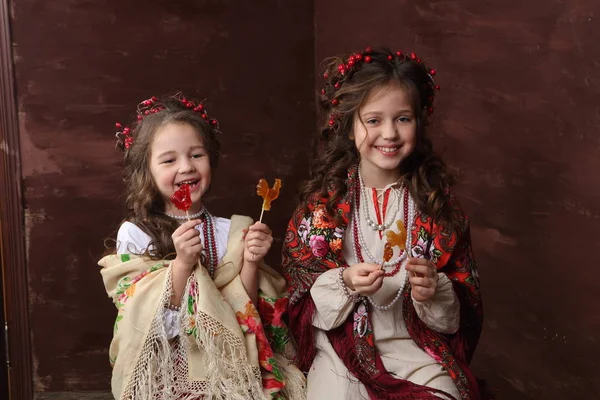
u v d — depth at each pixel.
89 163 4.17
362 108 2.61
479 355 3.73
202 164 2.69
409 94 2.61
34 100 4.07
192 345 2.55
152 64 4.27
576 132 3.05
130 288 2.57
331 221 2.71
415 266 2.47
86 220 4.18
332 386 2.60
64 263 4.18
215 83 4.43
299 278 2.73
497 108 3.46
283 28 4.55
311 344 2.73
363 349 2.63
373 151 2.63
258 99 4.54
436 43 3.82
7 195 4.07
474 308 2.76
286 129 4.62
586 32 2.97
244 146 4.55
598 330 3.01
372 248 2.71
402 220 2.71
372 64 2.64
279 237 4.68
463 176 3.72
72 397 4.16
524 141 3.32
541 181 3.25
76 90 4.12
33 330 4.17
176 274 2.54
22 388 4.16
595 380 3.04
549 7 3.14
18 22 4.01
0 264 4.09
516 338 3.47
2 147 4.05
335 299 2.61
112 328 4.24
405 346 2.67
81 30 4.11
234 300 2.63
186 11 4.31
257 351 2.61
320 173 2.83
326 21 4.57
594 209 2.99
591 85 2.96
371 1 4.24
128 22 4.19
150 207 2.72
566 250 3.14
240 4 4.43
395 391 2.56
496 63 3.45
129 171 2.77
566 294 3.16
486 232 3.60
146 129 2.70
